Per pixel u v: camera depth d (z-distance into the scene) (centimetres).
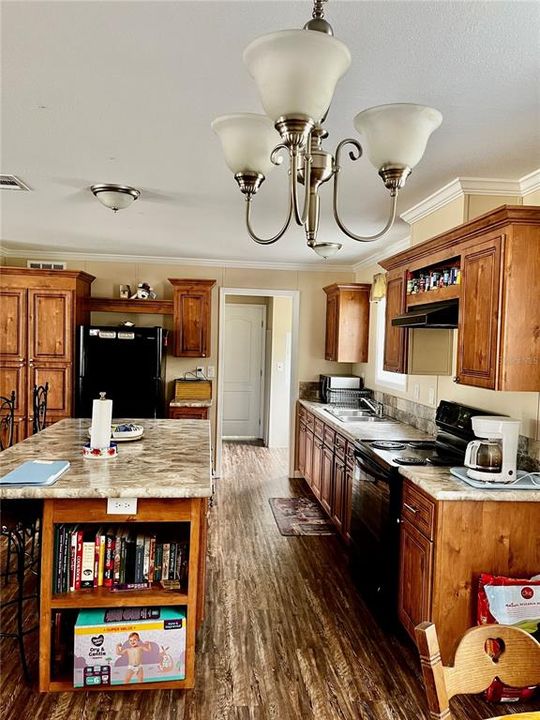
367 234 433
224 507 484
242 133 140
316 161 155
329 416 469
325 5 142
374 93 193
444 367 344
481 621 228
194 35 160
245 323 807
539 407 252
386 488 284
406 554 266
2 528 229
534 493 233
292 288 609
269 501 505
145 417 533
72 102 206
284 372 754
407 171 133
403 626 268
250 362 810
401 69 176
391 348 369
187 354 572
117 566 231
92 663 219
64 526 229
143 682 222
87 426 360
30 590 309
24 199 351
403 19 149
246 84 190
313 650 259
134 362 532
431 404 381
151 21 153
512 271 226
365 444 335
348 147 248
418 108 124
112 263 583
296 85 102
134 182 311
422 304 325
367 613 297
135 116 219
